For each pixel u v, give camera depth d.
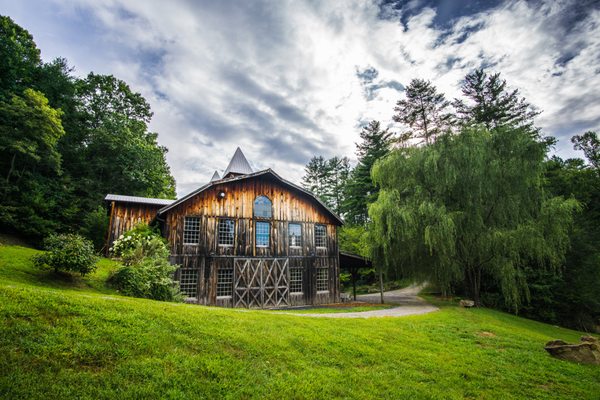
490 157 17.77
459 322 12.55
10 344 4.37
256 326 7.77
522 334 11.66
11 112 20.89
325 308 17.58
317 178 59.59
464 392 6.04
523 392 6.34
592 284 20.47
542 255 15.78
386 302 21.19
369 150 40.66
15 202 20.25
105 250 19.92
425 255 19.36
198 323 6.97
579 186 26.39
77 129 30.45
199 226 17.73
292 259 19.91
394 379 6.12
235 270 18.08
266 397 4.73
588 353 8.72
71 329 5.20
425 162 18.81
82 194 27.98
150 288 12.00
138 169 31.48
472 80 33.91
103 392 3.97
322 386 5.33
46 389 3.76
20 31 26.97
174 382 4.55
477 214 17.58
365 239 20.64
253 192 19.69
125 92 35.66
